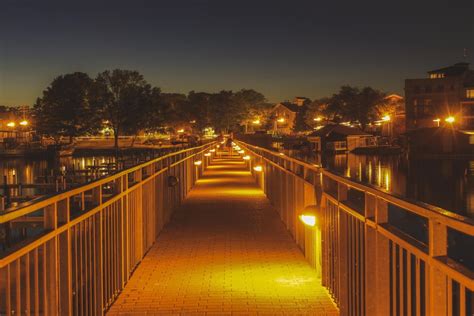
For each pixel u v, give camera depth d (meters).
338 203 5.73
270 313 6.00
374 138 86.88
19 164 67.31
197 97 114.94
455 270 2.77
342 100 100.62
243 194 17.62
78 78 79.62
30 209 3.57
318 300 6.42
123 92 82.25
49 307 4.46
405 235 3.76
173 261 8.47
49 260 4.24
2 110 108.25
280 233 10.68
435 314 3.05
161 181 11.17
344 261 5.72
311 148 78.44
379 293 4.32
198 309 6.17
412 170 55.16
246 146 32.72
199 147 25.36
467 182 45.53
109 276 6.33
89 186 5.22
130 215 7.78
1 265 3.17
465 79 75.31
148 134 96.81
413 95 75.50
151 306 6.30
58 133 80.88
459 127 73.94
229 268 7.98
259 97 130.12
